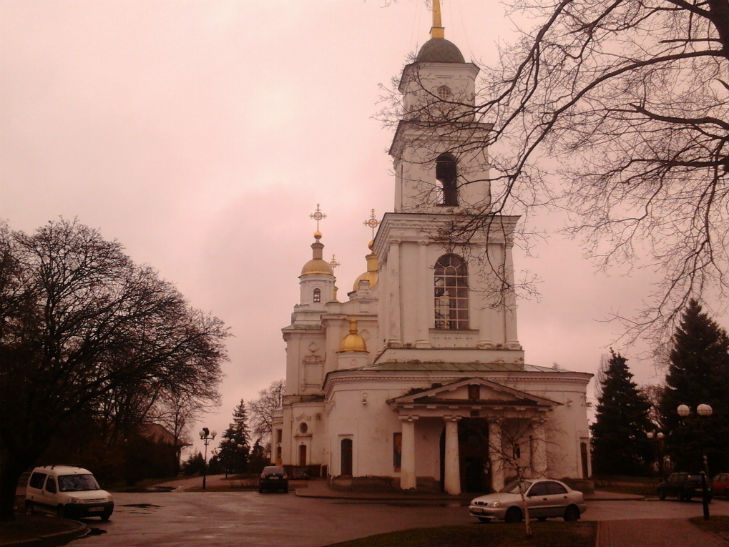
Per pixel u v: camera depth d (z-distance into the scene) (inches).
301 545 820.6
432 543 761.0
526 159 569.9
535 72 551.5
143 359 1110.4
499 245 1831.9
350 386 1793.8
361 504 1457.9
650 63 527.8
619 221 576.4
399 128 631.2
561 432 1724.9
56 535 906.7
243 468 4480.8
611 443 2682.1
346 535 916.6
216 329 1204.5
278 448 3467.0
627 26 533.3
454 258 1927.9
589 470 1765.5
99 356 1087.6
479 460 1753.2
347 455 1784.0
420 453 1743.4
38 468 1294.3
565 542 734.5
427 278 1903.3
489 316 1894.7
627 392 2743.6
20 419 1007.6
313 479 2647.6
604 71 549.3
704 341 2256.4
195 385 1167.6
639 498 1593.3
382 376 1776.6
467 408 1685.5
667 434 2316.7
